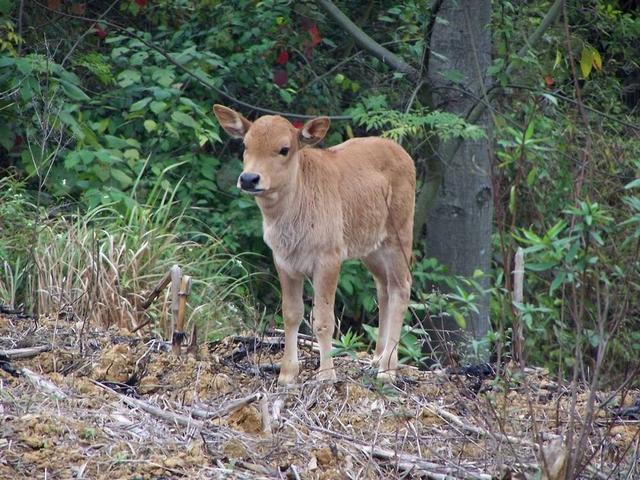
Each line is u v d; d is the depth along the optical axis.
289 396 9.23
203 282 13.34
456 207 14.38
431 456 8.47
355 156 10.45
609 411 9.27
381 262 10.80
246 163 9.45
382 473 8.06
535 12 15.96
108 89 16.48
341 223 9.91
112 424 8.16
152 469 7.53
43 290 12.08
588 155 7.78
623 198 8.27
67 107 14.34
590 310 8.62
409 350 9.43
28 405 8.20
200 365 9.61
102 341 10.16
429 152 14.14
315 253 9.73
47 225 13.42
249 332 13.08
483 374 10.25
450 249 14.50
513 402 9.54
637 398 9.87
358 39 14.40
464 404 9.02
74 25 16.77
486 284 14.38
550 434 8.84
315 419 8.88
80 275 12.45
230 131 9.93
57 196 14.30
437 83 14.28
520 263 9.18
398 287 10.52
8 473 7.23
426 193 14.27
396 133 12.52
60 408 8.31
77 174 14.48
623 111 19.00
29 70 13.70
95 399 8.60
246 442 8.15
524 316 8.02
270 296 16.02
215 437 8.22
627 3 20.11
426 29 13.66
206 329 12.76
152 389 9.20
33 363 9.41
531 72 14.56
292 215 9.61
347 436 8.53
